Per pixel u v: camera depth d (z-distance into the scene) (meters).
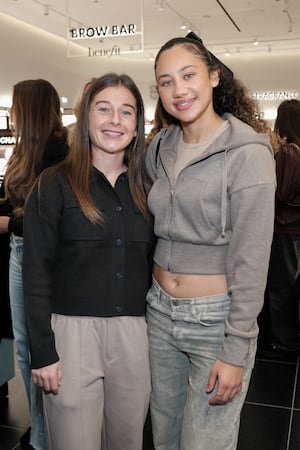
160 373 1.64
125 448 1.62
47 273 1.49
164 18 8.37
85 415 1.51
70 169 1.50
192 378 1.55
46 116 2.03
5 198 2.17
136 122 1.57
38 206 1.46
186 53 1.41
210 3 7.57
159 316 1.60
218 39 9.95
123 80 1.52
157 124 2.24
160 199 1.52
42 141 2.03
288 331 3.44
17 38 8.70
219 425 1.50
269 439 2.48
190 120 1.45
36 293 1.46
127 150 1.62
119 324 1.53
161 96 1.49
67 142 2.06
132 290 1.55
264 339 3.55
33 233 1.46
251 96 1.68
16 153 2.08
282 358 3.46
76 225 1.47
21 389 2.96
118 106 1.50
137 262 1.56
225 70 1.60
